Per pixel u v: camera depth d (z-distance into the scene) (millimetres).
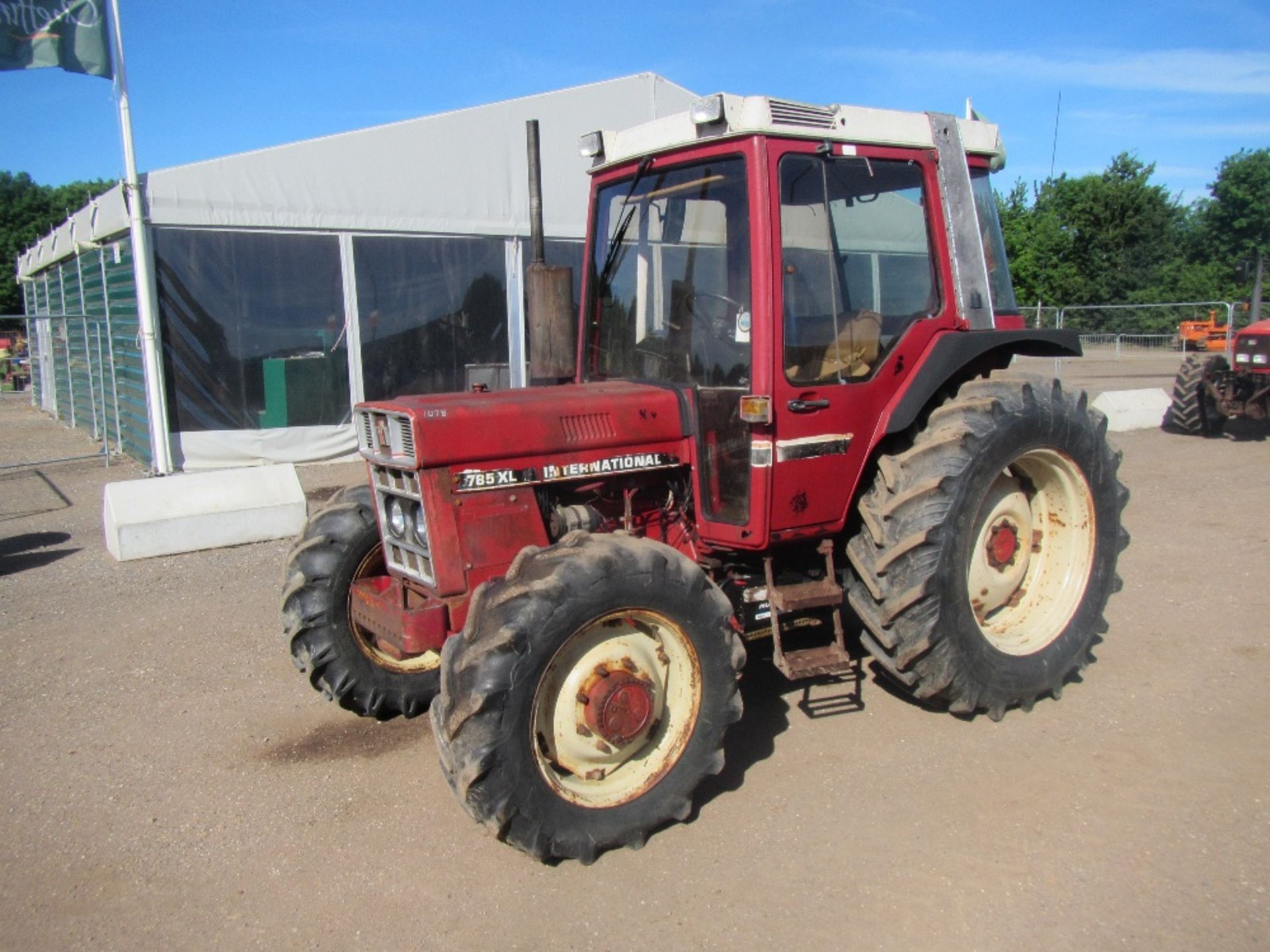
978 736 3973
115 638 5367
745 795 3574
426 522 3320
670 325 3930
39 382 19859
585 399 3615
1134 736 3936
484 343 11859
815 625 4141
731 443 3705
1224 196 39656
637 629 3264
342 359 11023
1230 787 3520
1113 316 23453
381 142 10844
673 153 3820
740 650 3377
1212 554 6406
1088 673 4574
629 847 3240
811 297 3682
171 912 2994
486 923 2898
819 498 3764
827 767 3758
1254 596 5562
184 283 10180
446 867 3195
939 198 4043
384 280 11156
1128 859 3105
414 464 3301
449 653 3047
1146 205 34531
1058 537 4355
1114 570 4414
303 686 4703
